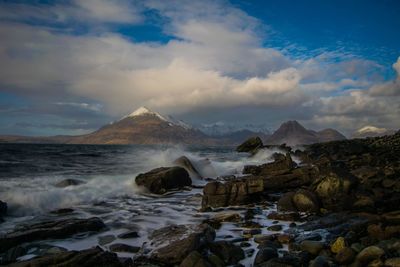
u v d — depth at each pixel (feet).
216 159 122.93
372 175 49.83
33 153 148.05
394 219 27.58
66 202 44.57
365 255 20.29
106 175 66.64
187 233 27.35
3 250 26.50
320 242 24.48
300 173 56.24
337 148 137.49
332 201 39.86
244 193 46.11
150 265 22.06
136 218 37.76
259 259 22.61
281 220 36.11
